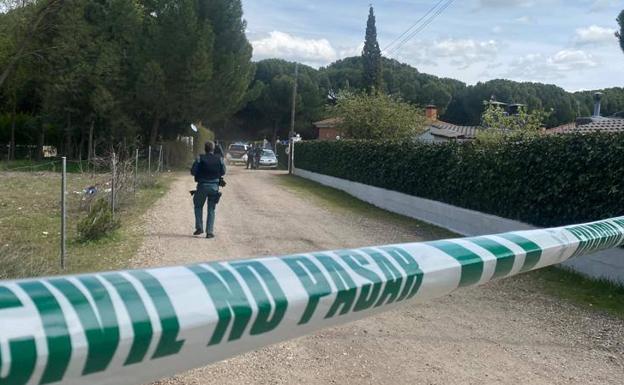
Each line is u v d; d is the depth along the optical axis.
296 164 33.16
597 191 7.91
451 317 5.68
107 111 28.20
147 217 11.59
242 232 10.52
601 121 23.64
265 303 1.15
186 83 28.95
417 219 14.20
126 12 28.55
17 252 6.05
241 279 1.16
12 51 27.61
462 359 4.57
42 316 0.87
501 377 4.25
